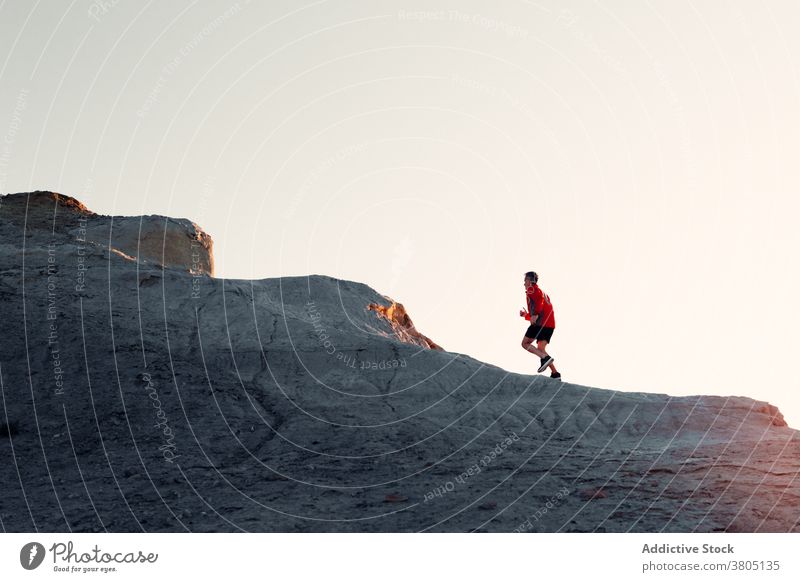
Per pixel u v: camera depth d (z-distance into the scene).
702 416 9.64
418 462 7.85
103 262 12.34
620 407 9.68
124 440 8.30
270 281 13.26
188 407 9.06
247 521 6.34
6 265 11.92
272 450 8.20
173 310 11.40
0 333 10.02
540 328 11.83
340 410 9.41
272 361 10.45
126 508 6.67
